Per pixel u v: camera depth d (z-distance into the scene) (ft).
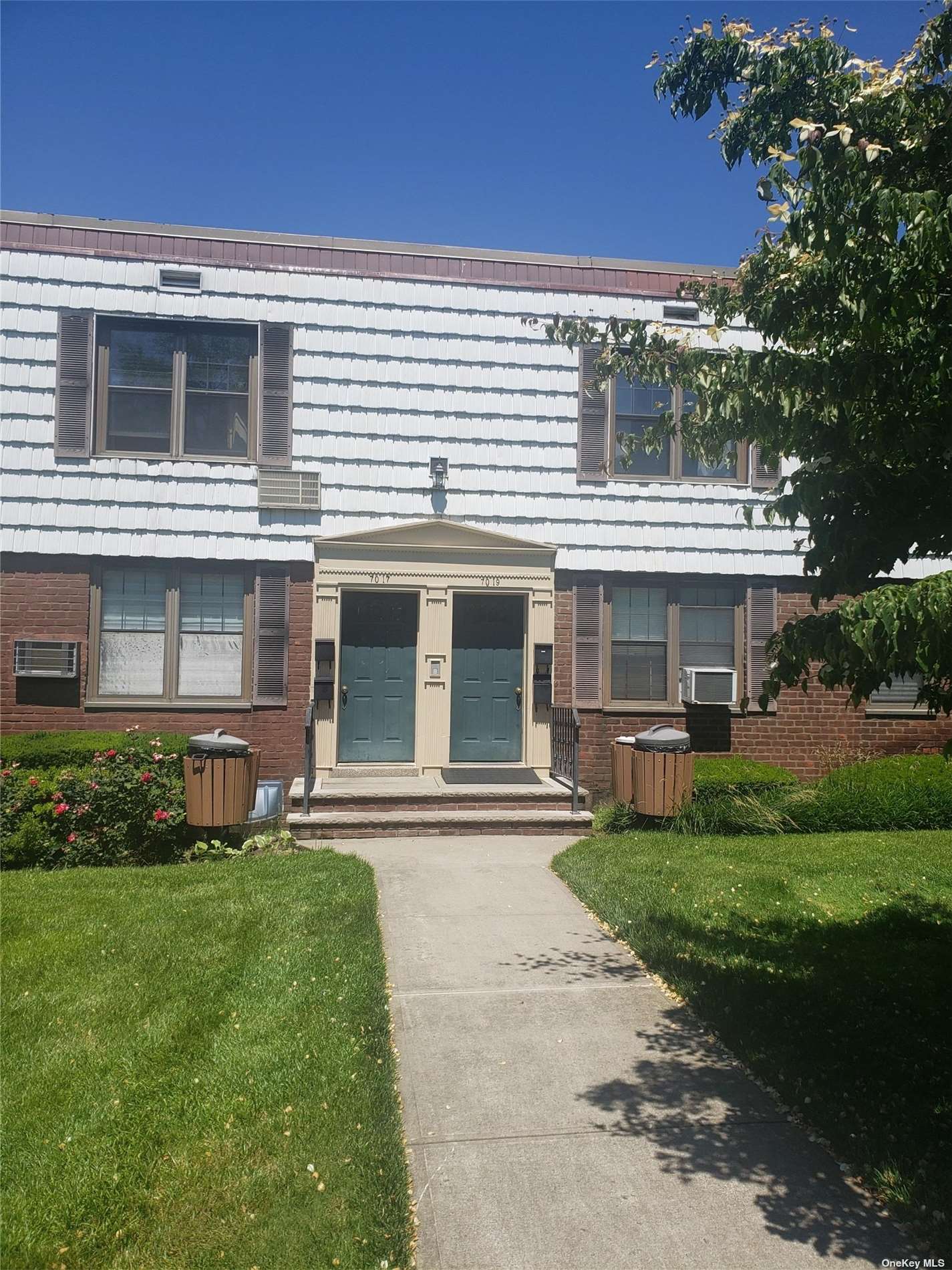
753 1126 13.25
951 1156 12.18
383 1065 14.71
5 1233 10.86
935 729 37.40
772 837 29.55
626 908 22.13
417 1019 16.67
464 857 27.58
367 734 35.35
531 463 35.81
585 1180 11.98
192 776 26.91
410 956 19.66
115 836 26.58
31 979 17.67
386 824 30.22
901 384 13.15
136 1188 11.66
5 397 32.91
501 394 35.73
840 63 15.02
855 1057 14.92
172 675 33.88
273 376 34.45
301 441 34.60
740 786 32.35
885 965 18.99
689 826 30.30
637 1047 15.69
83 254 33.55
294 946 19.25
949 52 13.84
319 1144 12.48
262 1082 13.96
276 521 34.35
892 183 13.41
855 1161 12.27
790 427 14.47
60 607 33.06
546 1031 16.25
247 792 27.71
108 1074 14.28
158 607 33.99
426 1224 11.15
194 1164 12.07
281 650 34.24
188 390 34.37
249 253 34.65
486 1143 12.82
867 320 12.55
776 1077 14.44
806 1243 10.80
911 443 12.98
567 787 32.60
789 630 13.16
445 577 35.04
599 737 35.83
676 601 36.78
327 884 23.59
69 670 32.73
